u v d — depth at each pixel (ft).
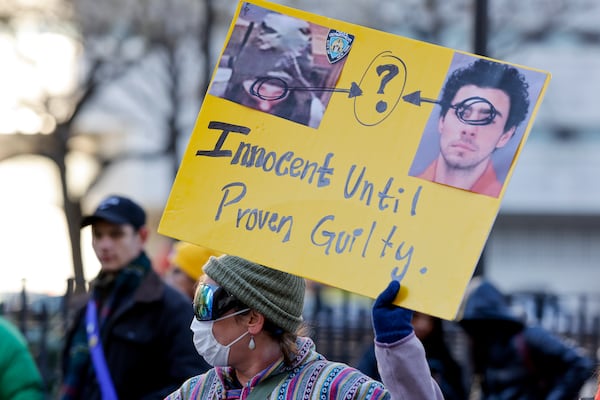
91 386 32.94
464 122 19.98
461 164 19.84
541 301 65.16
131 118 158.10
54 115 132.87
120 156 141.38
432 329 37.81
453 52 20.27
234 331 20.45
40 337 45.34
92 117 162.09
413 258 19.53
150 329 32.42
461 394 38.01
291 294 20.56
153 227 193.06
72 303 42.78
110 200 33.37
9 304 46.19
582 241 208.54
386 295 19.17
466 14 120.78
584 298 73.41
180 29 124.57
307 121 20.39
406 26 126.72
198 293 20.59
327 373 20.17
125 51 132.26
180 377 31.89
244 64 20.62
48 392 44.01
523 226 208.44
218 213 20.15
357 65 20.47
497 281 209.36
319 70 20.51
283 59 20.56
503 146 19.83
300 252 19.84
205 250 40.16
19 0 124.77
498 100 19.99
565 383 38.42
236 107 20.53
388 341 19.03
